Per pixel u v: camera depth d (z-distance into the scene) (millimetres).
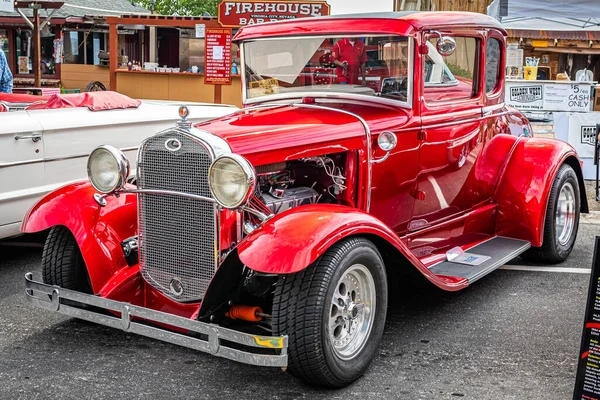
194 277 3783
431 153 4707
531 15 10391
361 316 3756
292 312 3381
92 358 3984
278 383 3686
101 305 3750
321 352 3400
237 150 3604
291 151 3824
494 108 5398
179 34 16578
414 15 4559
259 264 3287
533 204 5340
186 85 15859
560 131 9289
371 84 4543
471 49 5012
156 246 3900
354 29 4500
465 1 12820
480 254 5016
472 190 5246
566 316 4676
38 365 3875
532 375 3771
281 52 4773
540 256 5750
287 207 4023
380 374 3779
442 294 5109
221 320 3795
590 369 3150
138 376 3756
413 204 4691
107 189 3898
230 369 3859
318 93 4688
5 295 5070
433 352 4074
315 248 3299
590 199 8203
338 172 4188
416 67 4449
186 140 3631
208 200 3564
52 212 4129
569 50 10836
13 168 5664
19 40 22422
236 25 15008
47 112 6043
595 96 9430
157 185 3803
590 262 5945
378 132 4273
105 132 6520
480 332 4387
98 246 4066
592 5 10328
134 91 16141
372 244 3709
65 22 21875
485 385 3650
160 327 3951
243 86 5008
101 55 21844
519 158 5504
